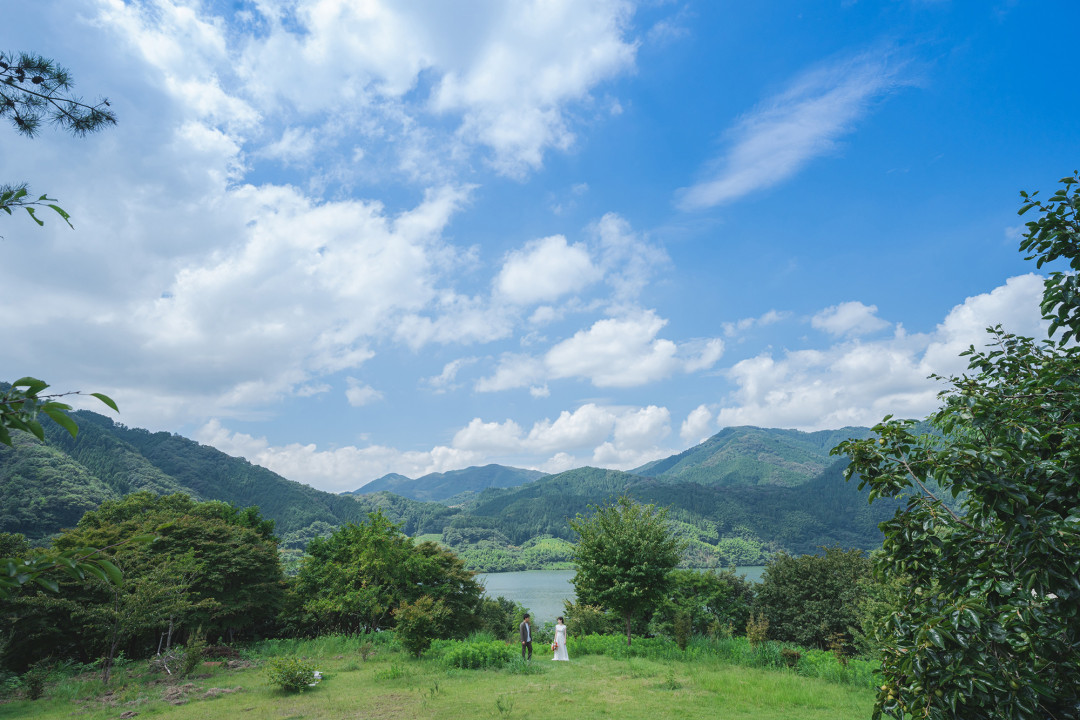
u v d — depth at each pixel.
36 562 2.22
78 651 23.14
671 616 33.09
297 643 25.81
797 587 39.31
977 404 4.21
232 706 13.76
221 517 37.31
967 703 3.49
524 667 17.69
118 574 2.30
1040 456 4.05
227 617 27.23
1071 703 3.36
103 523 30.81
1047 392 4.23
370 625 29.89
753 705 12.72
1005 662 3.38
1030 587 3.46
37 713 13.88
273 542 36.16
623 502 24.06
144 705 14.19
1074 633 3.44
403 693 14.68
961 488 3.88
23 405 2.15
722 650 21.27
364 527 32.31
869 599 24.36
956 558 4.04
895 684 3.95
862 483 4.54
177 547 26.39
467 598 34.19
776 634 39.81
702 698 13.42
